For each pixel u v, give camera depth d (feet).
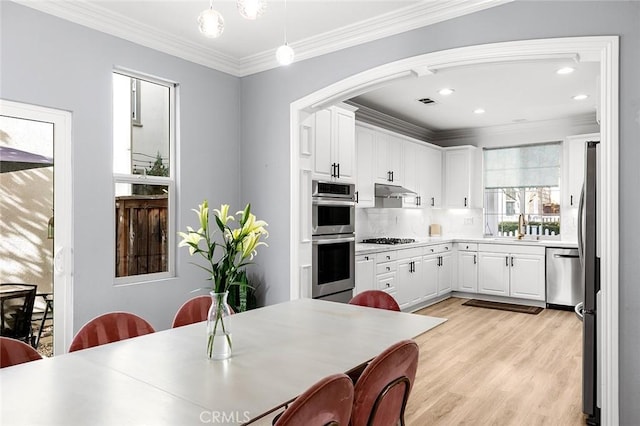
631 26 7.62
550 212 21.13
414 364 5.27
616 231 7.58
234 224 13.39
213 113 12.78
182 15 10.12
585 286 8.89
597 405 8.54
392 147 18.66
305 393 3.76
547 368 11.80
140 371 4.94
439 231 23.93
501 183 22.43
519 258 20.07
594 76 14.35
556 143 20.88
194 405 4.05
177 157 11.88
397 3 9.56
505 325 16.43
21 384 4.57
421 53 9.91
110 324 6.72
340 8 9.78
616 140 7.63
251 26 10.72
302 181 12.55
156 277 11.44
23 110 8.94
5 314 8.83
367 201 16.87
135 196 11.07
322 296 13.25
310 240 12.79
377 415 4.87
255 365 5.13
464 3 9.16
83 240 9.79
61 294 9.52
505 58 8.84
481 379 11.03
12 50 8.70
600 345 8.09
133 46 10.77
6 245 8.82
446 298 21.90
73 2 9.38
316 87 11.82
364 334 6.43
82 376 4.79
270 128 12.85
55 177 9.43
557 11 8.29
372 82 10.78
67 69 9.53
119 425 3.67
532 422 8.76
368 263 15.74
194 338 6.31
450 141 23.75
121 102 10.89
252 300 12.87
